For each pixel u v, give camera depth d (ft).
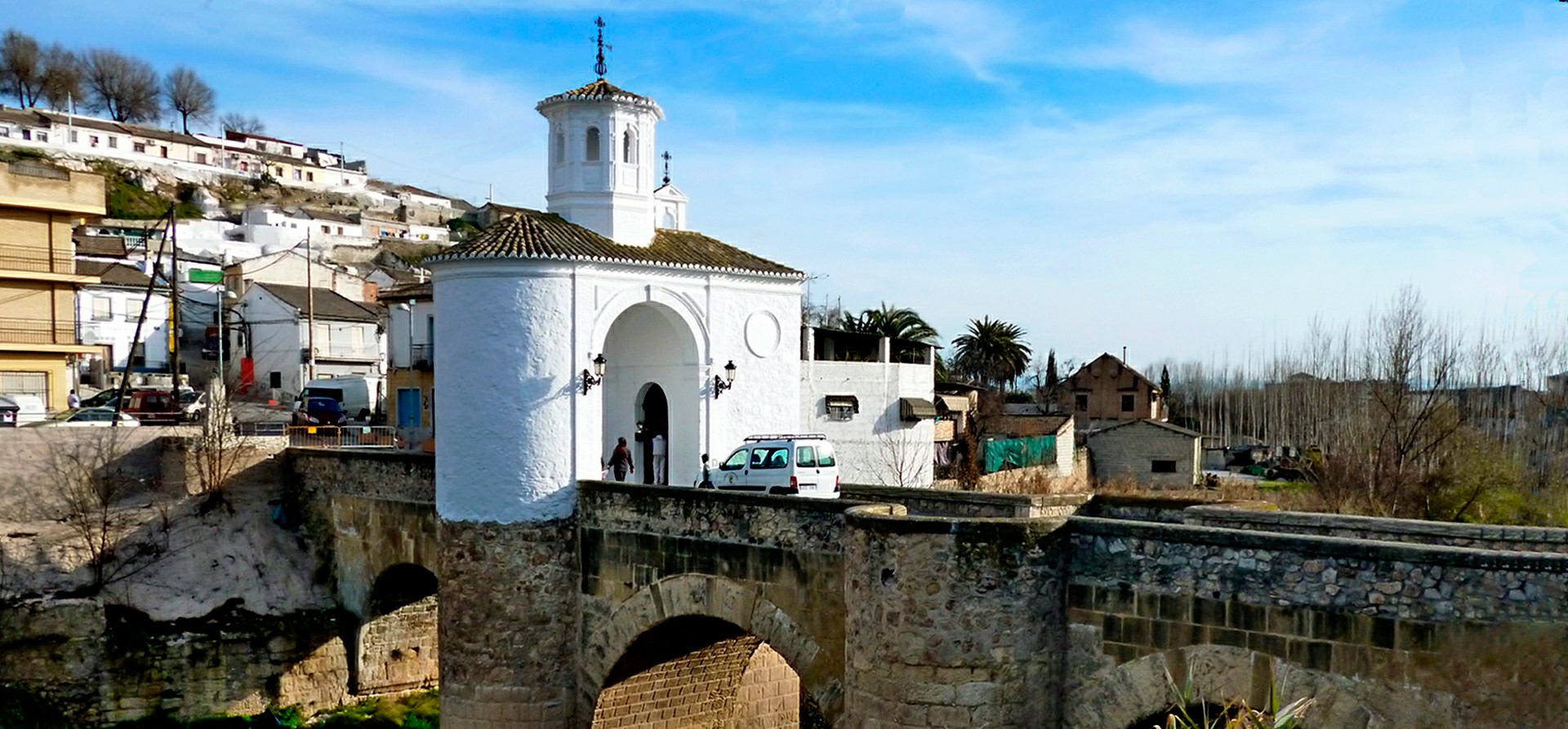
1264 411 290.15
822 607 65.82
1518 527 54.13
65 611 97.19
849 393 160.15
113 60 448.24
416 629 114.62
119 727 97.30
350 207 424.05
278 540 114.52
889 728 57.06
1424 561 47.03
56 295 144.77
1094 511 75.25
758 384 96.12
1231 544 51.96
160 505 111.14
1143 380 265.34
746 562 70.28
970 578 55.52
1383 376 177.06
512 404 81.20
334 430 146.20
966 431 191.42
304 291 225.56
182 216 355.15
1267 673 50.80
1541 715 44.57
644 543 77.30
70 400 165.99
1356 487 154.30
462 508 82.48
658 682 86.07
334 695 108.27
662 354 94.89
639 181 96.17
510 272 81.20
